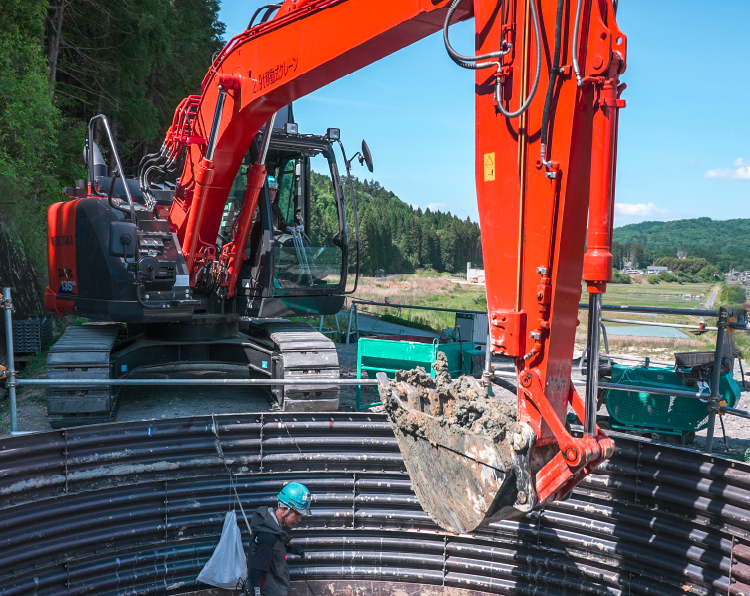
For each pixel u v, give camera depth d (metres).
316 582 5.34
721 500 4.23
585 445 2.88
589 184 2.85
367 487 5.43
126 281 6.67
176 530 5.03
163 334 7.75
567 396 3.19
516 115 2.98
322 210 8.00
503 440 3.18
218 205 6.84
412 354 7.50
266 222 7.32
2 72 13.77
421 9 3.60
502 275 3.18
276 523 4.29
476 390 3.64
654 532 4.56
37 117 14.65
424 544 5.36
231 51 5.71
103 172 8.11
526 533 5.09
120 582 4.79
